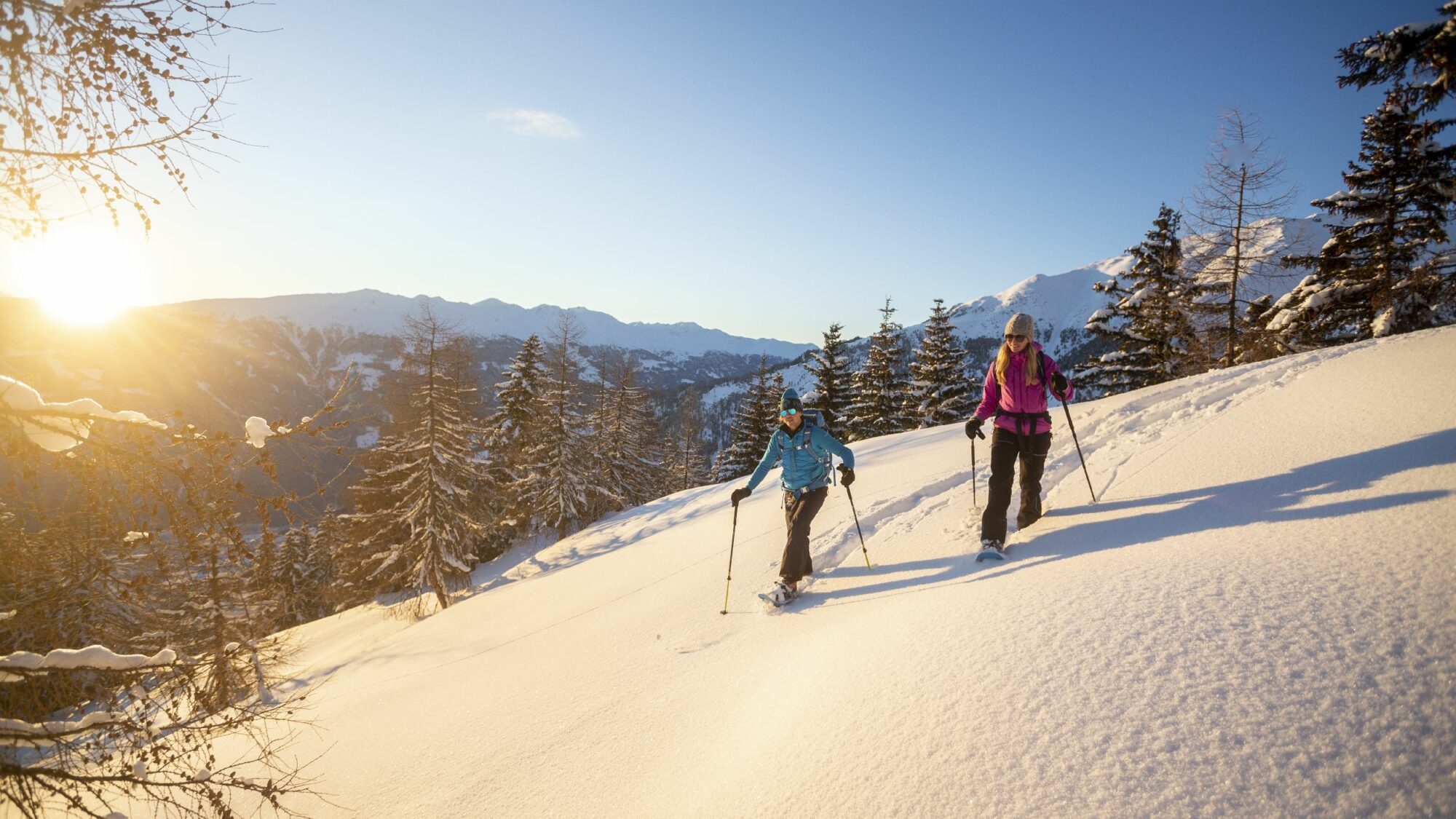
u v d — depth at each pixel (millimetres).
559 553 22469
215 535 2607
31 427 2320
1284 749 1894
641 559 9305
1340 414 5129
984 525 4594
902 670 3072
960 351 33250
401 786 3992
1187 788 1871
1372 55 7750
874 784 2375
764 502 10328
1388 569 2611
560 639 6414
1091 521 4570
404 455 22984
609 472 33656
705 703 3939
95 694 2559
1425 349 6434
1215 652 2430
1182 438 5922
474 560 25750
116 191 2451
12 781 2311
